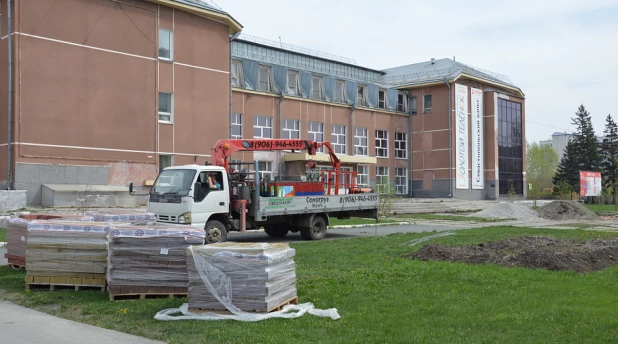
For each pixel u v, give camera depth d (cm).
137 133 2852
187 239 907
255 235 2144
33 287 992
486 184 5597
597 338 645
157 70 2944
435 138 5272
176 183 1589
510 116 5847
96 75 2695
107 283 925
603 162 7781
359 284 982
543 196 7156
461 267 1147
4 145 2464
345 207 2092
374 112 5041
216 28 3250
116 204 2702
